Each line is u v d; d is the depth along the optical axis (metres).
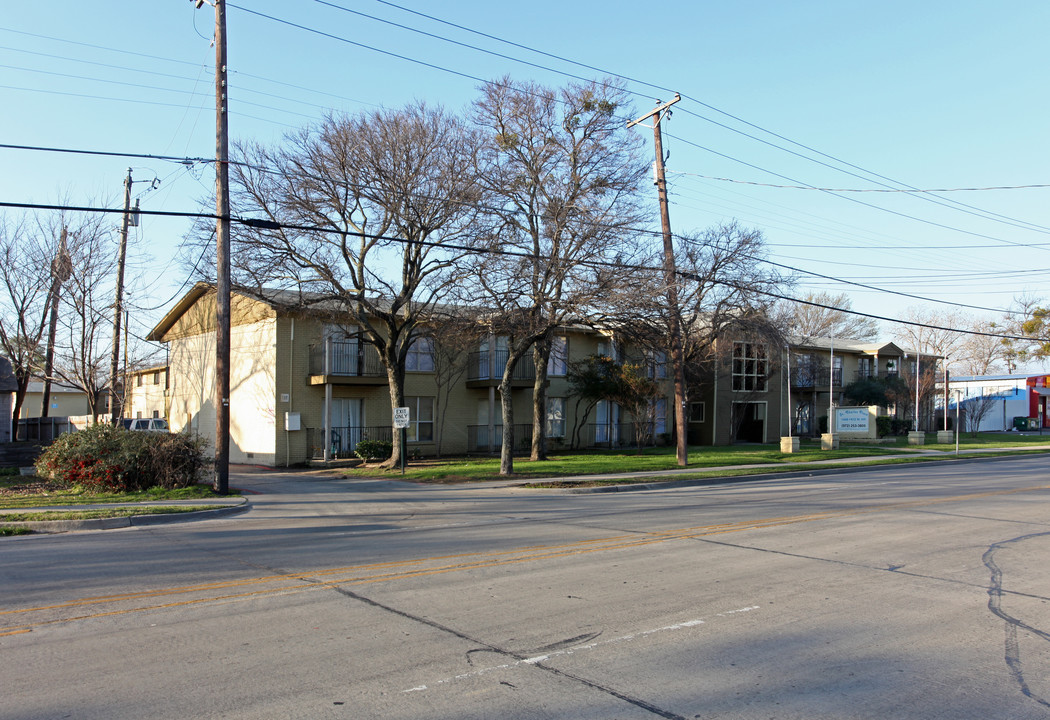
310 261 22.16
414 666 5.57
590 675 5.40
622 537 11.41
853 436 39.94
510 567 9.12
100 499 16.50
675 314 22.66
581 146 23.75
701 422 39.84
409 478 21.62
